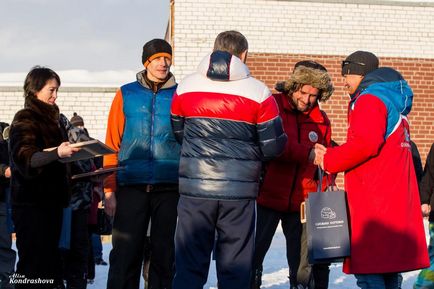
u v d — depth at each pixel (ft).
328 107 47.57
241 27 47.39
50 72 15.98
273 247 34.60
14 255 21.94
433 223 20.22
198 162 14.35
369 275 14.75
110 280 17.29
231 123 14.32
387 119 14.79
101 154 15.02
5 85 46.57
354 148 14.44
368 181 14.73
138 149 17.30
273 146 14.58
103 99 47.44
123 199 17.42
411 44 48.52
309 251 14.92
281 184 17.44
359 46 48.08
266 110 14.42
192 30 47.09
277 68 47.50
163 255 17.47
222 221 14.48
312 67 17.33
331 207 14.99
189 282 14.56
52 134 15.74
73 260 21.21
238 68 14.40
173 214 17.46
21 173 15.20
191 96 14.53
